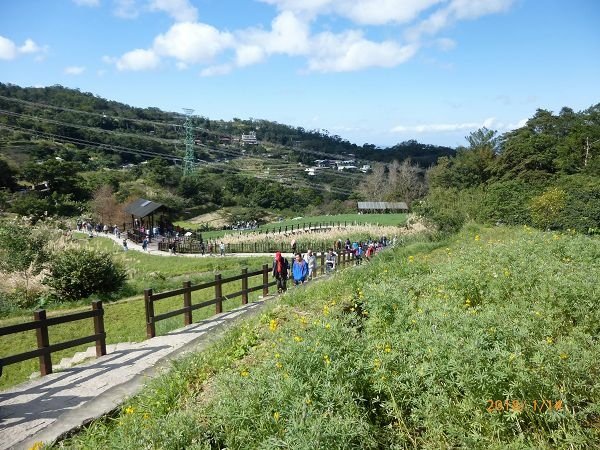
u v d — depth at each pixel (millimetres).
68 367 7777
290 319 6969
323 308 7141
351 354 4430
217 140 176500
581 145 51781
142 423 4266
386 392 4043
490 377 3658
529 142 51562
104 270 18453
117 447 3816
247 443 3637
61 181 75062
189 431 3828
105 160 112250
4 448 4816
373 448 3570
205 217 87125
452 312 5113
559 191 23906
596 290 5402
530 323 4680
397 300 5969
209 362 6004
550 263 7461
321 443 3176
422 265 9875
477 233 18125
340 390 3822
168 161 126875
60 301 17484
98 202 66438
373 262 11797
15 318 14742
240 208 94562
